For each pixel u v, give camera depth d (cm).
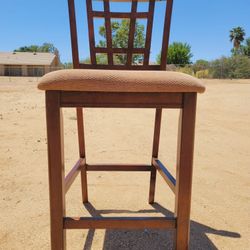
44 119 488
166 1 171
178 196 117
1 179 229
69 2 163
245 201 197
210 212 181
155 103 112
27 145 329
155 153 191
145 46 180
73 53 166
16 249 140
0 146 324
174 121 512
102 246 144
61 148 113
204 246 144
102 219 117
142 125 470
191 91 109
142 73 107
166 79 106
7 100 764
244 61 2331
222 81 1741
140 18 180
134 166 192
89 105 111
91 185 225
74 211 181
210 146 341
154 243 148
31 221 166
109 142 358
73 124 462
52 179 112
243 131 419
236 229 162
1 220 167
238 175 246
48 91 109
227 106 659
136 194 209
